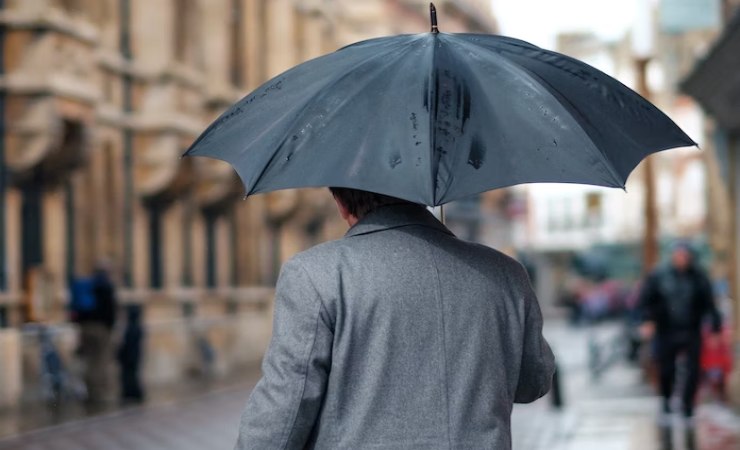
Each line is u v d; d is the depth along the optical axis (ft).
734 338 67.46
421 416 11.37
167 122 85.46
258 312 107.14
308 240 125.08
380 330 11.46
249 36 107.76
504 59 12.38
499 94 11.94
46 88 67.15
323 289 11.46
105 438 48.55
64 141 71.00
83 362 65.36
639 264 269.64
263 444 11.25
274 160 11.78
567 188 270.26
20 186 69.31
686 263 47.70
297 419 11.25
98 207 79.51
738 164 67.46
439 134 11.44
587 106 12.41
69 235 76.64
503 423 11.68
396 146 11.43
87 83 71.72
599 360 79.30
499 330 11.85
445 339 11.56
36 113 67.41
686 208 233.76
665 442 41.29
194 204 95.40
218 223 101.50
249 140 12.25
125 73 83.66
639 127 12.60
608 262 268.62
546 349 12.41
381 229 11.94
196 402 65.62
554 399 56.75
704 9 79.15
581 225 299.99
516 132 11.68
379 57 12.28
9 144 67.67
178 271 91.50
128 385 65.62
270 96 12.58
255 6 108.78
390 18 185.78
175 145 85.81
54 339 67.10
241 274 107.04
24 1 67.77
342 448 11.28
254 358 102.47
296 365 11.32
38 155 67.46
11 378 62.39
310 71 12.56
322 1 127.85
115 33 82.79
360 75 12.09
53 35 68.03
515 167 11.41
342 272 11.57
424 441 11.31
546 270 305.73
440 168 11.22
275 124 12.16
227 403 64.95
